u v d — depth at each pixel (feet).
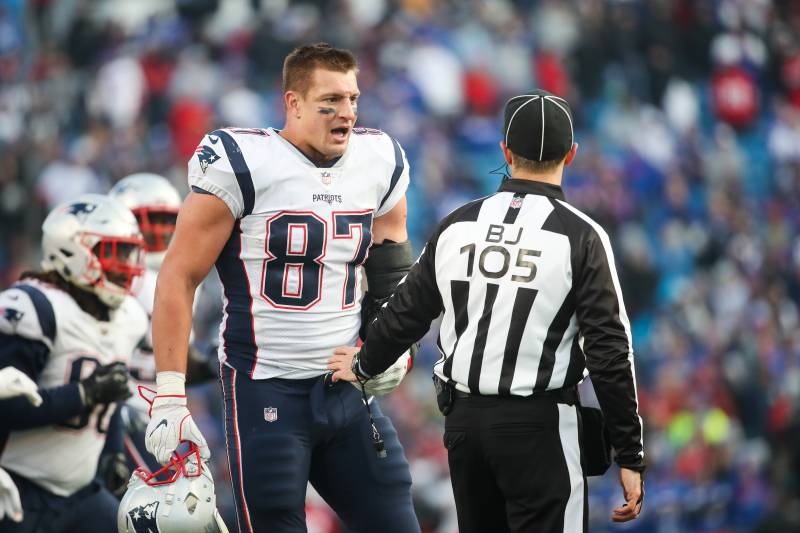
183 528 48.16
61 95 181.57
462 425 47.34
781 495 145.89
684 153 210.79
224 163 47.96
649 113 216.13
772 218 206.08
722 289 185.37
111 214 58.70
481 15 207.82
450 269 47.55
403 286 48.80
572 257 46.19
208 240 48.37
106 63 186.70
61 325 57.62
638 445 45.80
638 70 218.79
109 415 59.67
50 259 58.29
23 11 190.80
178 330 48.24
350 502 51.37
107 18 195.93
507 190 48.24
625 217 185.47
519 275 46.39
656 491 135.95
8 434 57.26
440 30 202.59
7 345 56.18
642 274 179.22
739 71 228.84
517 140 48.01
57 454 58.08
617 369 45.01
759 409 160.76
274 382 49.32
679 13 229.04
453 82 196.95
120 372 57.41
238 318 49.52
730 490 142.10
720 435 147.74
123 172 165.99
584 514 46.78
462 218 48.08
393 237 52.75
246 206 48.42
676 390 150.30
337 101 48.49
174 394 48.08
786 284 195.52
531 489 46.29
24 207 160.76
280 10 200.23
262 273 48.96
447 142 189.47
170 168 169.27
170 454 47.78
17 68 180.75
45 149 165.58
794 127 229.66
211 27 196.24
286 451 48.96
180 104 176.76
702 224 197.77
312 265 49.24
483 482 47.93
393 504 51.29
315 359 49.55
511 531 47.24
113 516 60.39
